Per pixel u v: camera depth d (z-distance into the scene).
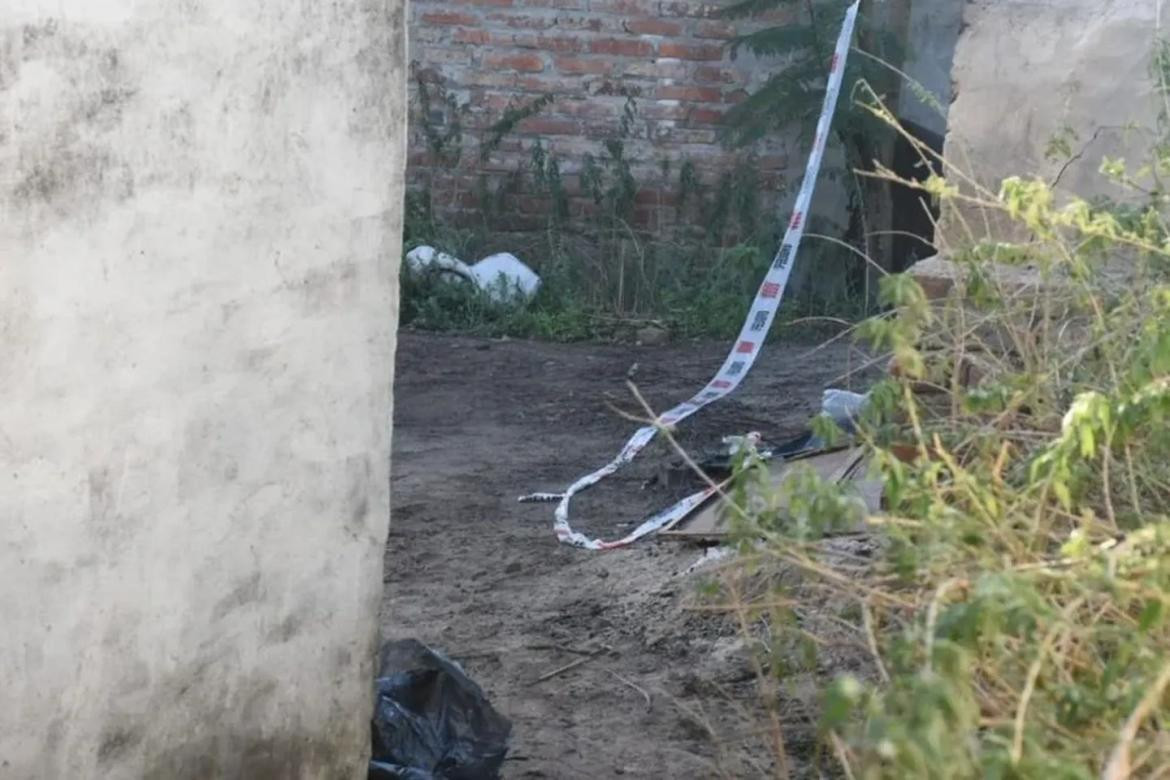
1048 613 2.65
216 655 4.39
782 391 12.09
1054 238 4.27
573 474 10.04
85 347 3.95
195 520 4.27
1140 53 6.63
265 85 4.22
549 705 6.26
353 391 4.59
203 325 4.20
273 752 4.59
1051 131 6.77
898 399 4.29
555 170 15.81
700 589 4.18
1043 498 3.38
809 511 3.46
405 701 5.29
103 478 4.04
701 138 15.87
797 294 15.31
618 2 15.71
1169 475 3.92
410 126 15.99
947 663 2.49
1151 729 2.78
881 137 14.91
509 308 14.78
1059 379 4.29
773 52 15.15
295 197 4.34
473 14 15.83
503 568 8.03
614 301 15.14
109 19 3.87
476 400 12.08
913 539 3.45
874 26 14.89
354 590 4.71
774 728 3.89
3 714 3.93
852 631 3.80
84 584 4.04
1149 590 2.79
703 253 15.60
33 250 3.81
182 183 4.08
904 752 2.31
